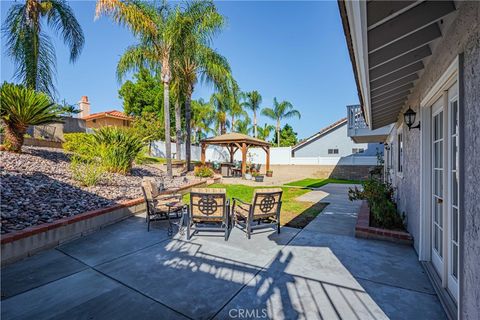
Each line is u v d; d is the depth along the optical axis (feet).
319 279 9.78
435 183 11.02
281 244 13.69
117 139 30.71
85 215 14.82
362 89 9.95
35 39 29.96
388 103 14.93
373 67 7.85
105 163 27.84
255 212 15.01
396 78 10.13
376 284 9.42
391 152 28.27
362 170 59.72
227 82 49.52
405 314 7.64
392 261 11.46
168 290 8.93
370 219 17.28
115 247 12.98
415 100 13.07
